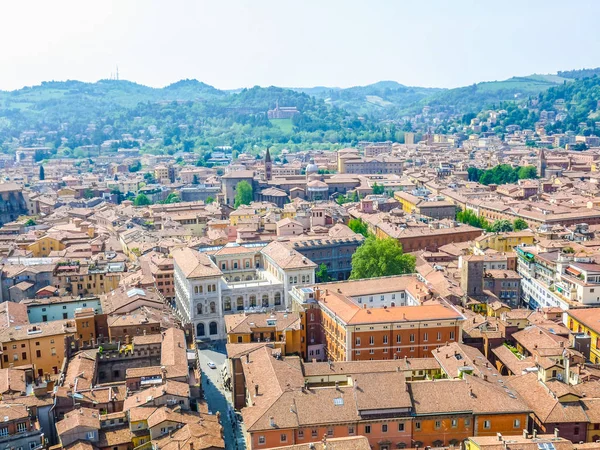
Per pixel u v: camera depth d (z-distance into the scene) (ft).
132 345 593.42
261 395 475.31
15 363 586.45
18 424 458.09
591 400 478.18
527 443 387.34
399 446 450.71
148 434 461.78
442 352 547.49
